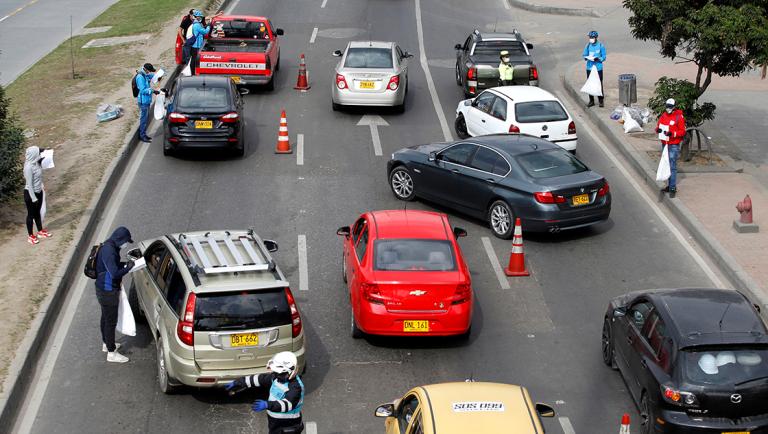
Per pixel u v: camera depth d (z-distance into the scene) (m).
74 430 29.30
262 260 31.28
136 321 36.47
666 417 26.95
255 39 68.88
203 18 71.69
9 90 70.62
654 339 28.78
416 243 34.72
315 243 43.56
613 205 48.97
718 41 49.22
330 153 55.84
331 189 50.28
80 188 48.75
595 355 34.62
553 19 92.75
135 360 33.69
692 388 26.53
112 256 32.47
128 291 38.62
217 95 53.78
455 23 90.50
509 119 52.84
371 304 33.31
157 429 29.38
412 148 49.56
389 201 49.06
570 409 30.98
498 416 21.81
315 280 40.00
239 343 29.47
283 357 25.09
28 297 36.78
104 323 32.97
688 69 75.00
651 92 67.75
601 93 63.88
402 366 33.59
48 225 44.12
